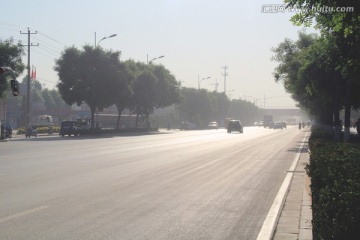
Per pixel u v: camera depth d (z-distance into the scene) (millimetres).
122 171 17531
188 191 12633
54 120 107250
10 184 13797
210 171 17719
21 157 24031
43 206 10281
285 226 8477
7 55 46500
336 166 9156
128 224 8586
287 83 39781
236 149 31344
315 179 8570
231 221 8938
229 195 12008
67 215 9328
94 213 9555
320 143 17938
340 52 15141
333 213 5070
